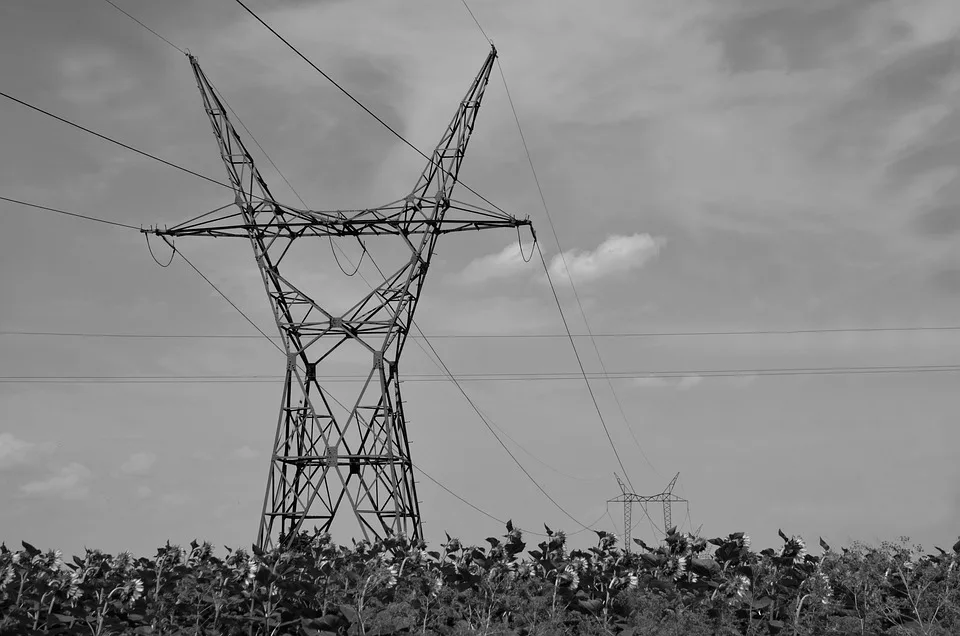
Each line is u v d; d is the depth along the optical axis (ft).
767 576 42.32
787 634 40.22
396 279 140.87
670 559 43.70
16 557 43.14
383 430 138.10
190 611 42.39
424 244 139.64
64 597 41.32
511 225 140.26
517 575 44.86
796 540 42.88
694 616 39.70
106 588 42.39
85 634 38.47
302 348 142.61
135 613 41.09
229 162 147.74
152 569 44.73
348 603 42.01
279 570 44.34
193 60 149.59
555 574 43.70
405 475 142.51
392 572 43.11
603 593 42.55
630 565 45.44
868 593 42.57
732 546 43.52
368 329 141.59
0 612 39.91
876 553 43.98
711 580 42.14
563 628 41.27
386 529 135.74
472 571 45.11
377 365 139.64
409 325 143.13
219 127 148.87
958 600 41.37
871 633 40.73
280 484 139.44
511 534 47.03
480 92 147.33
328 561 47.06
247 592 41.81
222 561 44.47
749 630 40.37
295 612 42.24
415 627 42.04
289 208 140.56
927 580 42.37
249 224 141.59
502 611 43.70
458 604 43.29
